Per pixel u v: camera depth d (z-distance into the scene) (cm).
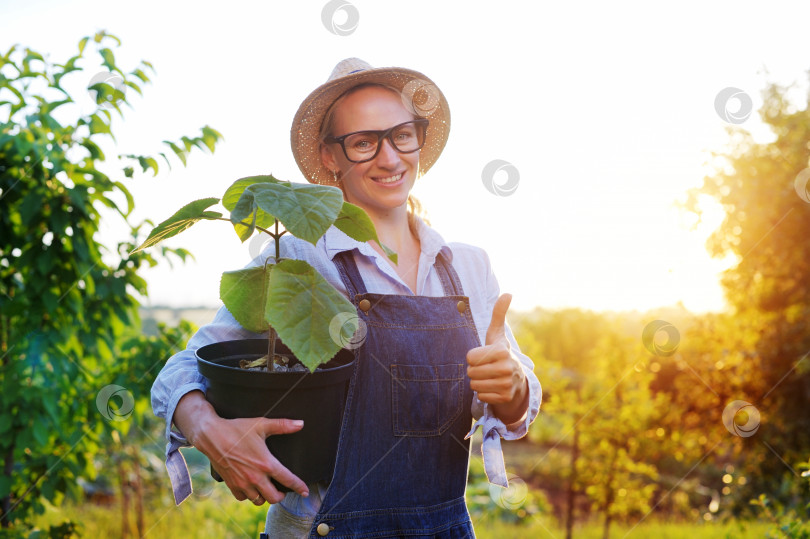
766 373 529
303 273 94
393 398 121
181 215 100
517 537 537
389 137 129
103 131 223
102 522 422
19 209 226
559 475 765
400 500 121
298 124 138
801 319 533
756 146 527
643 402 539
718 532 496
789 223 518
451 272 141
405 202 135
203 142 224
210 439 98
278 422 98
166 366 113
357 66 139
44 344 224
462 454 129
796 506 338
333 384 103
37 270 225
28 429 222
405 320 126
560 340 870
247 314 104
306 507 119
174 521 436
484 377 110
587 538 559
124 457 406
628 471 548
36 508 248
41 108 218
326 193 93
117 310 243
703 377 546
